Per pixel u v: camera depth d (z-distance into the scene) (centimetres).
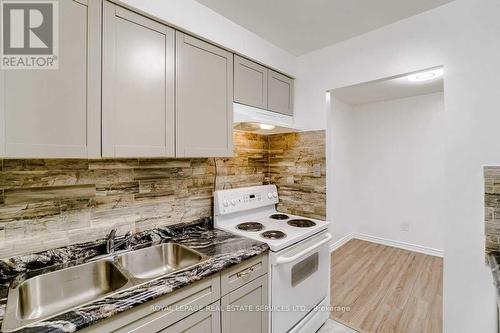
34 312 108
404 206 353
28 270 116
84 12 107
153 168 162
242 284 137
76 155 105
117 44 116
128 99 119
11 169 113
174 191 174
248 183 227
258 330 147
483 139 139
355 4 151
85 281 125
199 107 149
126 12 119
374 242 381
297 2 150
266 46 194
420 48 160
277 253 153
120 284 120
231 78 169
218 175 202
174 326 108
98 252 138
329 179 211
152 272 149
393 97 345
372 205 382
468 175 143
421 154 337
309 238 179
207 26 152
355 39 190
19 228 116
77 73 105
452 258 148
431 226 331
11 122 91
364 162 388
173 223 173
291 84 224
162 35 132
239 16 163
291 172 228
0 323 83
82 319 83
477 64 141
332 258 327
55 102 100
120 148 117
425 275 279
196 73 148
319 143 210
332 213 343
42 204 121
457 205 146
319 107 210
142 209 157
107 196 142
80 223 133
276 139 238
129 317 94
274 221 206
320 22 171
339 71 198
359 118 392
